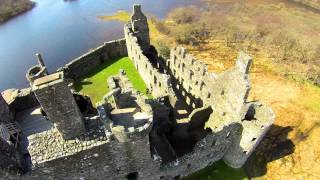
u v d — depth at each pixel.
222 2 98.81
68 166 24.22
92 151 23.89
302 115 46.00
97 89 48.44
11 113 36.56
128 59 55.94
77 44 73.19
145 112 26.39
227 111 33.12
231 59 61.66
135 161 26.97
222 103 33.78
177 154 35.69
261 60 61.06
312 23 81.19
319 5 93.50
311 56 61.75
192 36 70.94
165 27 77.06
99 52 53.00
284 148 39.97
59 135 24.12
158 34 73.69
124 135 23.06
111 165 26.42
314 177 36.50
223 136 31.52
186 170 33.22
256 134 30.02
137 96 27.30
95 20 87.00
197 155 31.72
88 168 25.41
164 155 33.62
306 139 41.59
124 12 92.25
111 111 26.81
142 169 28.47
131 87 31.09
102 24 83.88
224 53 64.00
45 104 20.67
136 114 26.27
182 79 45.56
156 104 32.81
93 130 24.33
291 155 39.00
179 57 44.16
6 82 58.94
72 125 22.92
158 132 35.78
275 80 54.47
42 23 86.88
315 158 38.91
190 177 34.66
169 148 34.34
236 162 35.19
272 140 41.06
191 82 42.44
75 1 104.69
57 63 65.31
